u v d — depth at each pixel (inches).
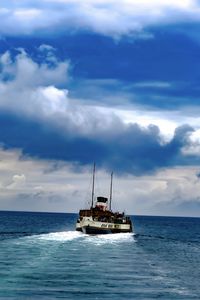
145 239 6200.8
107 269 3014.3
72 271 2864.2
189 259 3937.0
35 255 3636.8
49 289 2289.6
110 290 2306.8
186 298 2187.5
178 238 7071.9
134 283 2522.1
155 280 2645.2
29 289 2277.3
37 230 7731.3
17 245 4426.7
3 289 2267.5
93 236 5629.9
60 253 3816.4
